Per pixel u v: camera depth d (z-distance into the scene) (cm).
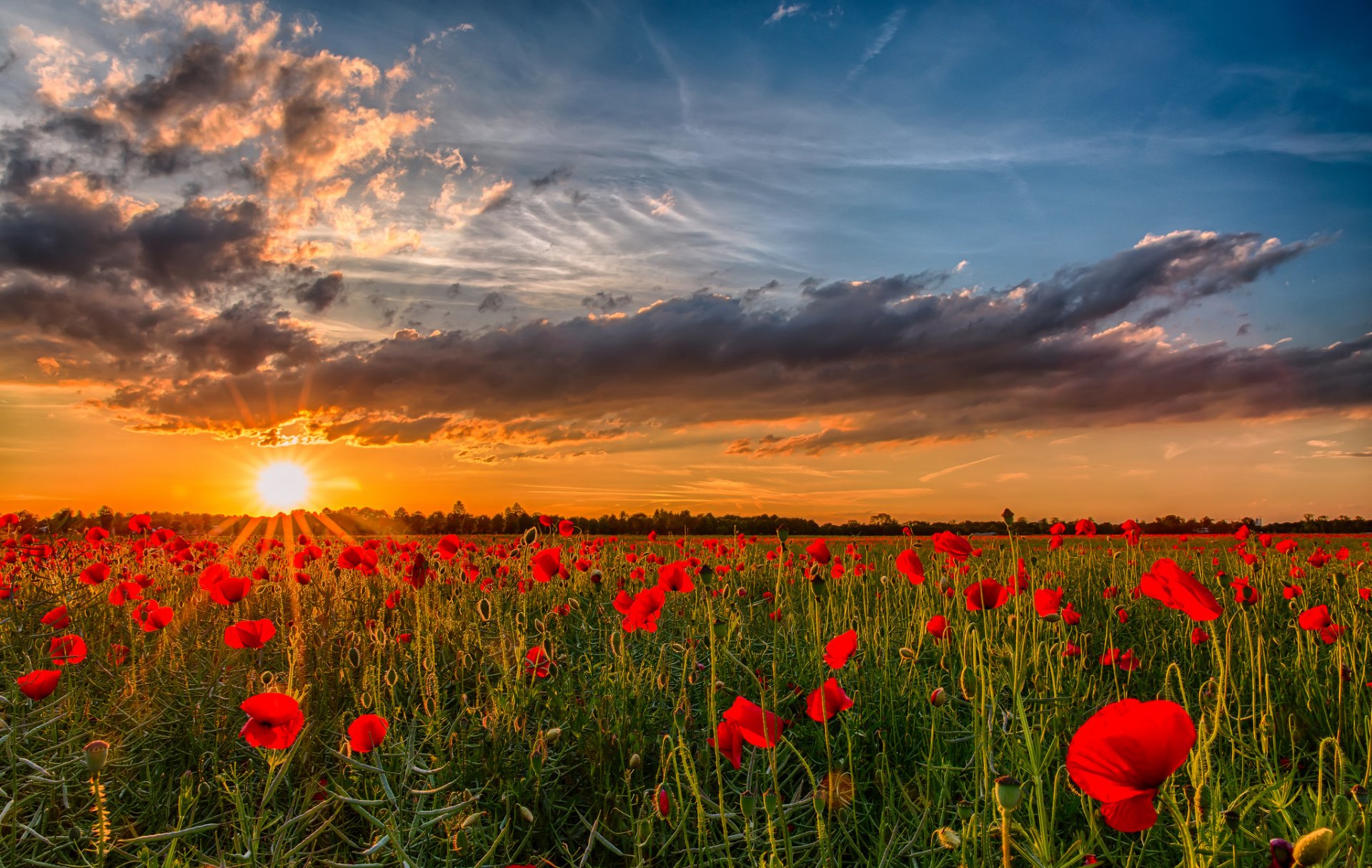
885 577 551
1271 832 225
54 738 331
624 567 790
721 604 455
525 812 256
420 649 435
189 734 354
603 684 390
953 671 379
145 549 755
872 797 310
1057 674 327
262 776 327
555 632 516
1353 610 461
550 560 439
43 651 434
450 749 329
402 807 285
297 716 221
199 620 537
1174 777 284
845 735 341
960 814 212
